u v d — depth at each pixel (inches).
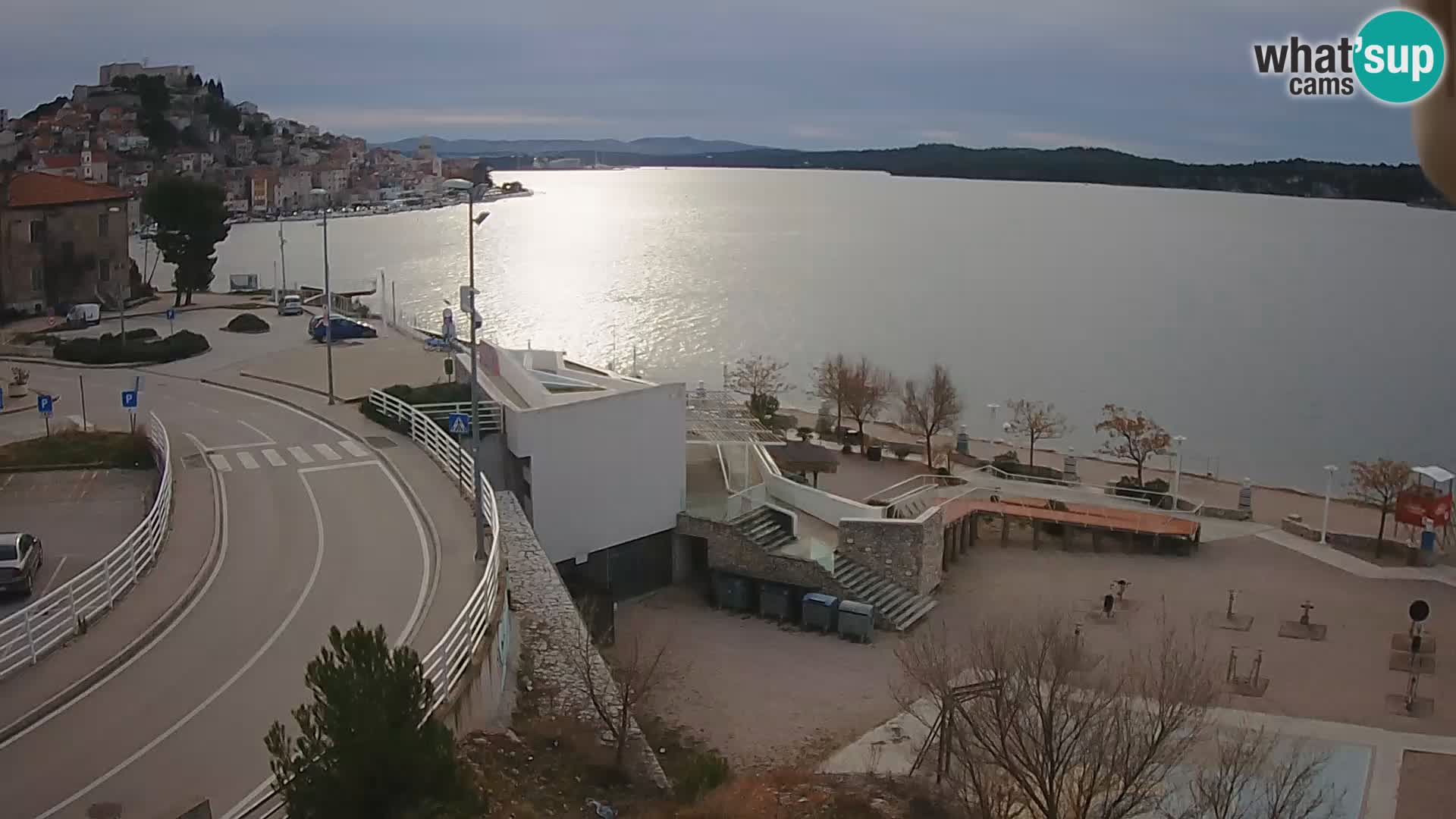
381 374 2252.7
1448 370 4379.9
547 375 1934.1
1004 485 2262.6
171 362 2415.1
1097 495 2197.3
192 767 780.0
